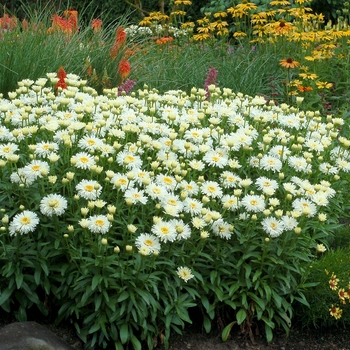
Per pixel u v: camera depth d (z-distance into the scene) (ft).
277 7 21.83
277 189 9.31
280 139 10.13
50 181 8.04
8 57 12.34
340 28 18.79
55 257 8.26
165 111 10.01
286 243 8.71
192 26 20.76
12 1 24.61
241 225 8.59
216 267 8.54
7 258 8.03
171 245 8.24
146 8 26.73
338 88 16.34
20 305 8.30
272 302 8.72
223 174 8.89
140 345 8.11
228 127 10.41
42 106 10.02
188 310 8.87
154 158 9.45
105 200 8.59
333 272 8.84
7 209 8.30
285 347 8.77
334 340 8.98
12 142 9.16
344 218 10.48
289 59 15.69
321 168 9.52
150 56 17.38
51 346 7.75
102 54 14.01
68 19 15.56
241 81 15.89
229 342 8.69
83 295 7.91
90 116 9.64
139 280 7.98
